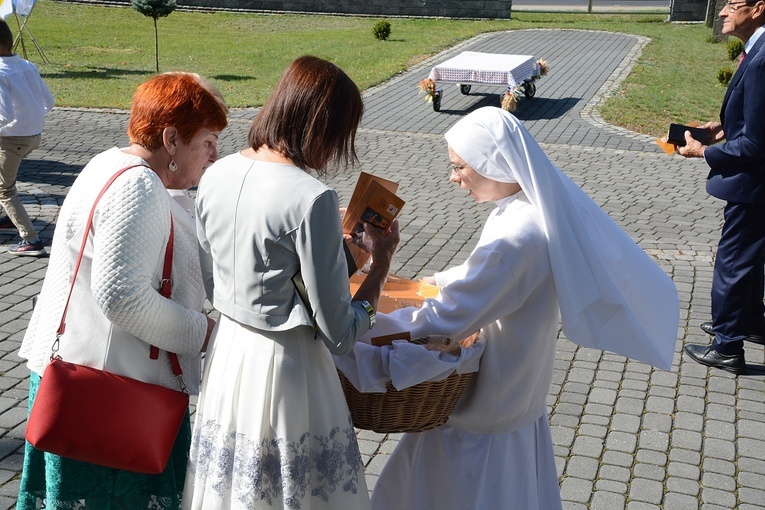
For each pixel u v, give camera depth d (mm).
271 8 26922
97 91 15039
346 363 2561
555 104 14875
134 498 2693
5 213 8008
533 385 2754
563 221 2588
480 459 2779
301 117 2277
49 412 2426
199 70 17656
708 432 4578
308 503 2402
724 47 21875
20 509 2824
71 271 2557
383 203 2463
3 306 5980
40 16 24438
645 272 2844
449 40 21875
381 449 4344
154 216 2455
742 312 5152
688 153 4898
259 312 2312
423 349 2525
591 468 4215
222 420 2426
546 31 24109
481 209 8859
